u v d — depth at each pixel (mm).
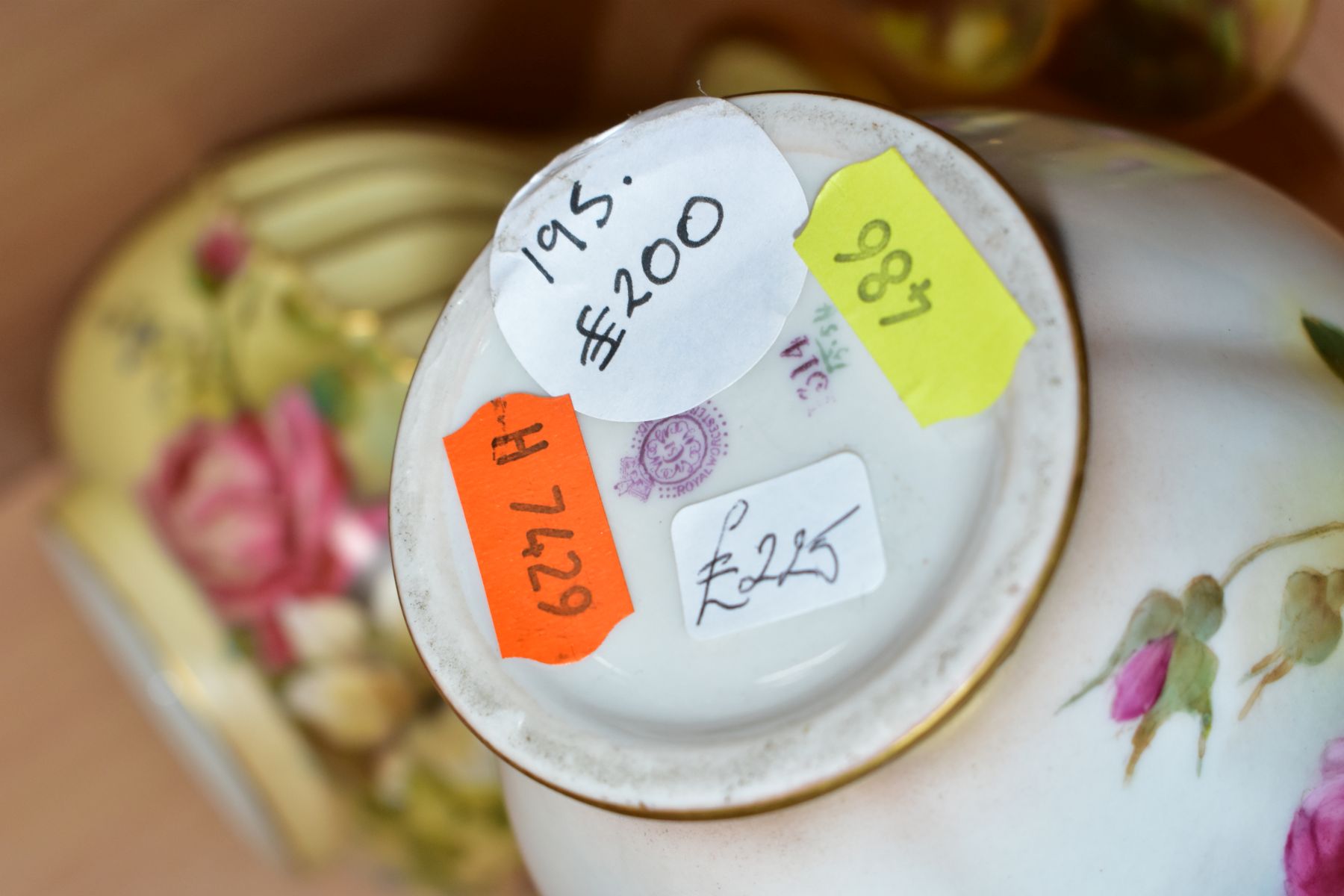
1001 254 239
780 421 246
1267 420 246
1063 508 231
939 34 350
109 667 490
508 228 253
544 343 252
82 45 344
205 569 352
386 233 356
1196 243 256
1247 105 331
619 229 251
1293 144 331
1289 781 243
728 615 244
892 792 239
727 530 246
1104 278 249
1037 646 237
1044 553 231
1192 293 251
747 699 241
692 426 249
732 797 234
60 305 425
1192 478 241
